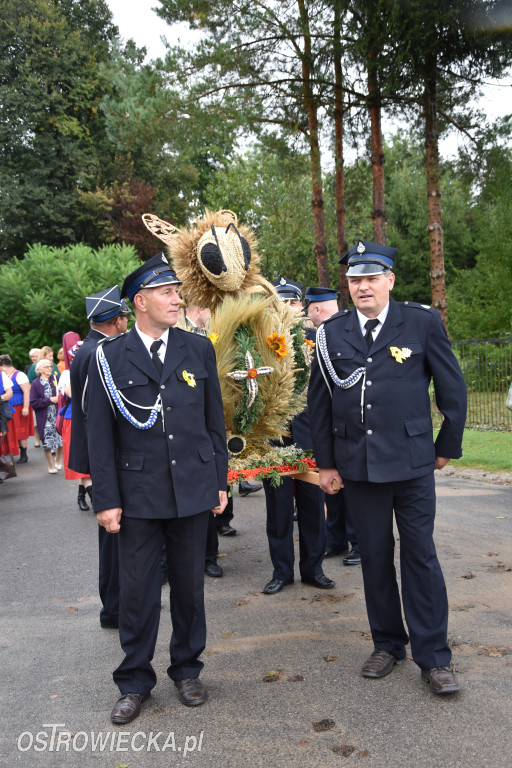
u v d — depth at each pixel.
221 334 4.45
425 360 3.53
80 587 5.34
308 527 4.92
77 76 32.81
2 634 4.44
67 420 8.10
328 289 5.86
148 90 15.53
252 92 15.25
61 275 21.66
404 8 12.15
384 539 3.54
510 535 5.97
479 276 20.38
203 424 3.47
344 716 3.14
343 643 3.96
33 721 3.29
